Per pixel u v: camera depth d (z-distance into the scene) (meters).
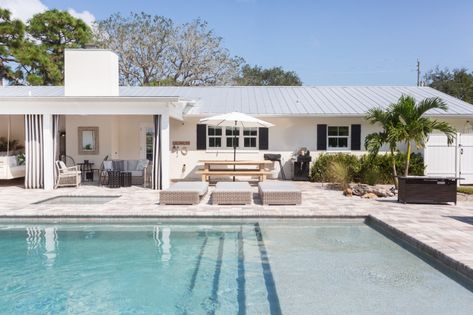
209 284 5.71
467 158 15.85
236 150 17.64
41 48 29.98
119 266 6.50
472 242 6.74
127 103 13.63
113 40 33.38
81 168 16.98
